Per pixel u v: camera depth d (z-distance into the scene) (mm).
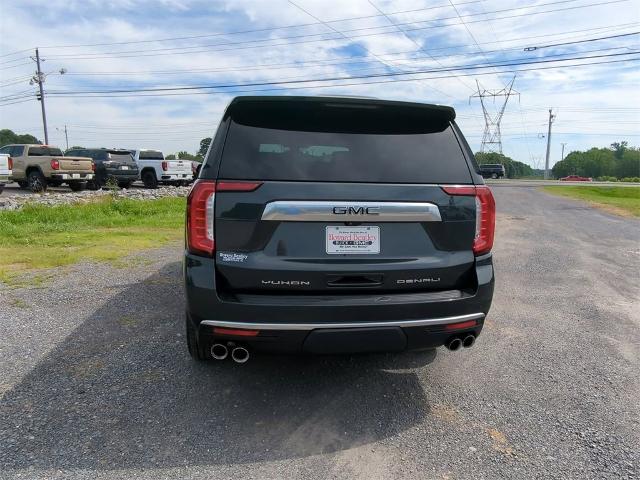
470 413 3113
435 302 2932
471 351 4090
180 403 3135
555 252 8531
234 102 2965
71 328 4344
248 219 2795
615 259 8000
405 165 3006
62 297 5227
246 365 3699
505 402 3256
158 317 4645
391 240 2938
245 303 2770
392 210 2902
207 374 3531
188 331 3379
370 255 2906
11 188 21406
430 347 3059
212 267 2814
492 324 4758
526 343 4281
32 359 3711
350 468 2541
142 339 4121
